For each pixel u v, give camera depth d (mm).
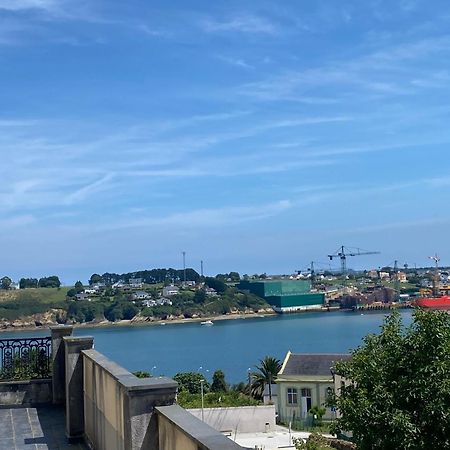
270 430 41719
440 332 15719
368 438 15820
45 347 10047
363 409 15938
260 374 67938
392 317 17906
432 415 14844
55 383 9648
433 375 15141
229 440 3500
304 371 66375
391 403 15633
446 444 14812
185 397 45188
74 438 7742
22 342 9961
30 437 7898
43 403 9734
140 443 4648
